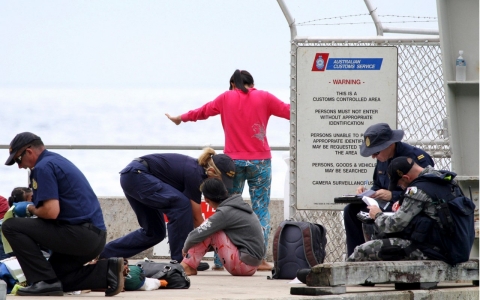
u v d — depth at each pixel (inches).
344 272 821.2
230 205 1100.5
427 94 1167.0
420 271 879.1
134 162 1155.9
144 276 911.0
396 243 901.8
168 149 1464.1
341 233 1190.3
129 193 1147.9
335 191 1161.4
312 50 1165.1
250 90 1213.7
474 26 1099.9
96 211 857.5
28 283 840.3
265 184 1221.1
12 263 935.0
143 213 1178.6
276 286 964.0
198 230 1088.2
